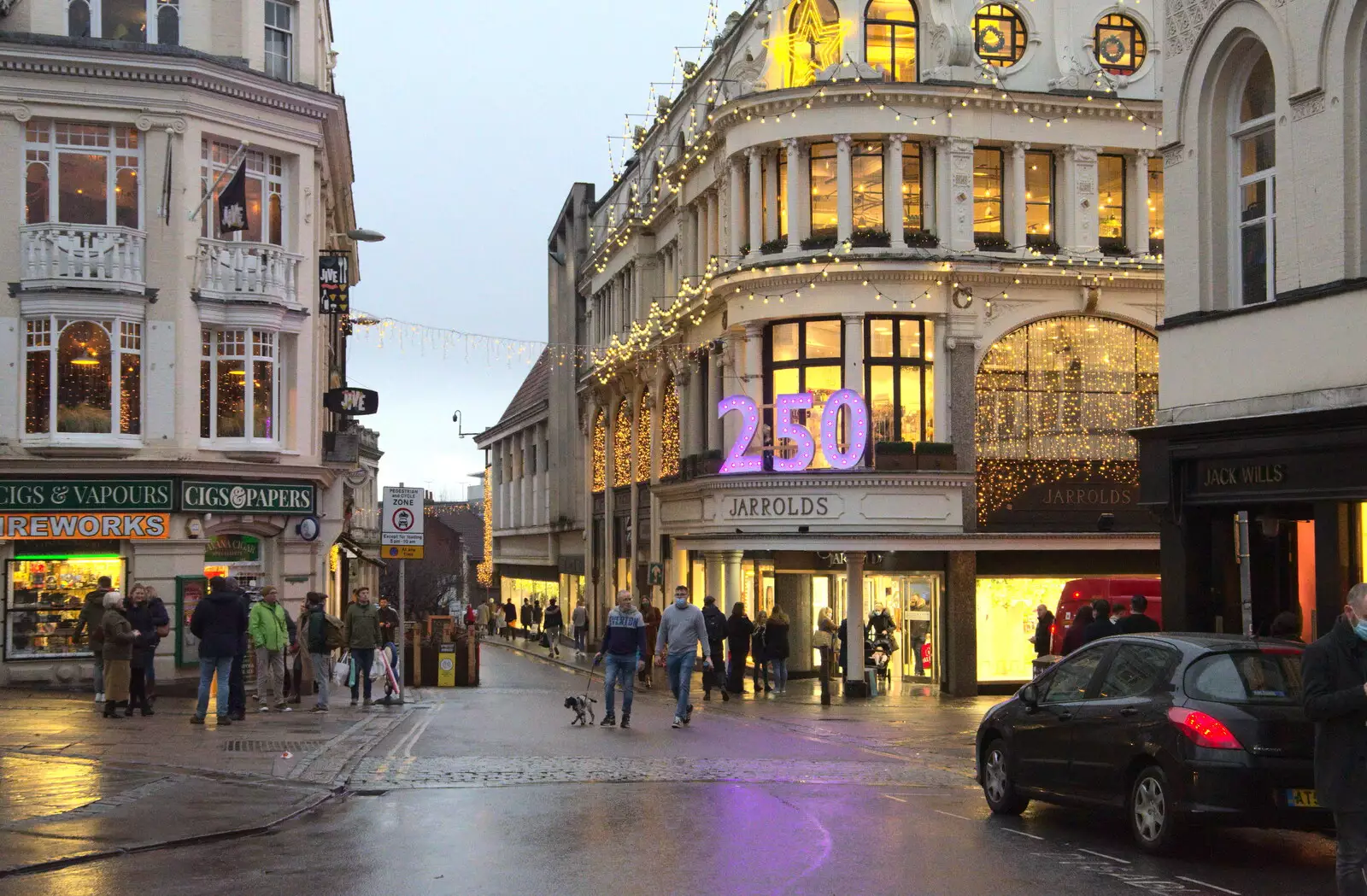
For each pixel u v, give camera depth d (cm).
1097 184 3422
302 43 2958
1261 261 1781
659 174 4400
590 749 1778
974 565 3322
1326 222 1616
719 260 3678
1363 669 813
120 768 1445
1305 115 1647
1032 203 3419
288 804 1258
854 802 1347
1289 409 1658
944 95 3294
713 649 3095
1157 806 1084
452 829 1172
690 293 3903
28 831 1103
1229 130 1822
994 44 3419
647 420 4634
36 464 2598
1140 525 3412
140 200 2683
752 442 3434
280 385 2897
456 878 978
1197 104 1828
